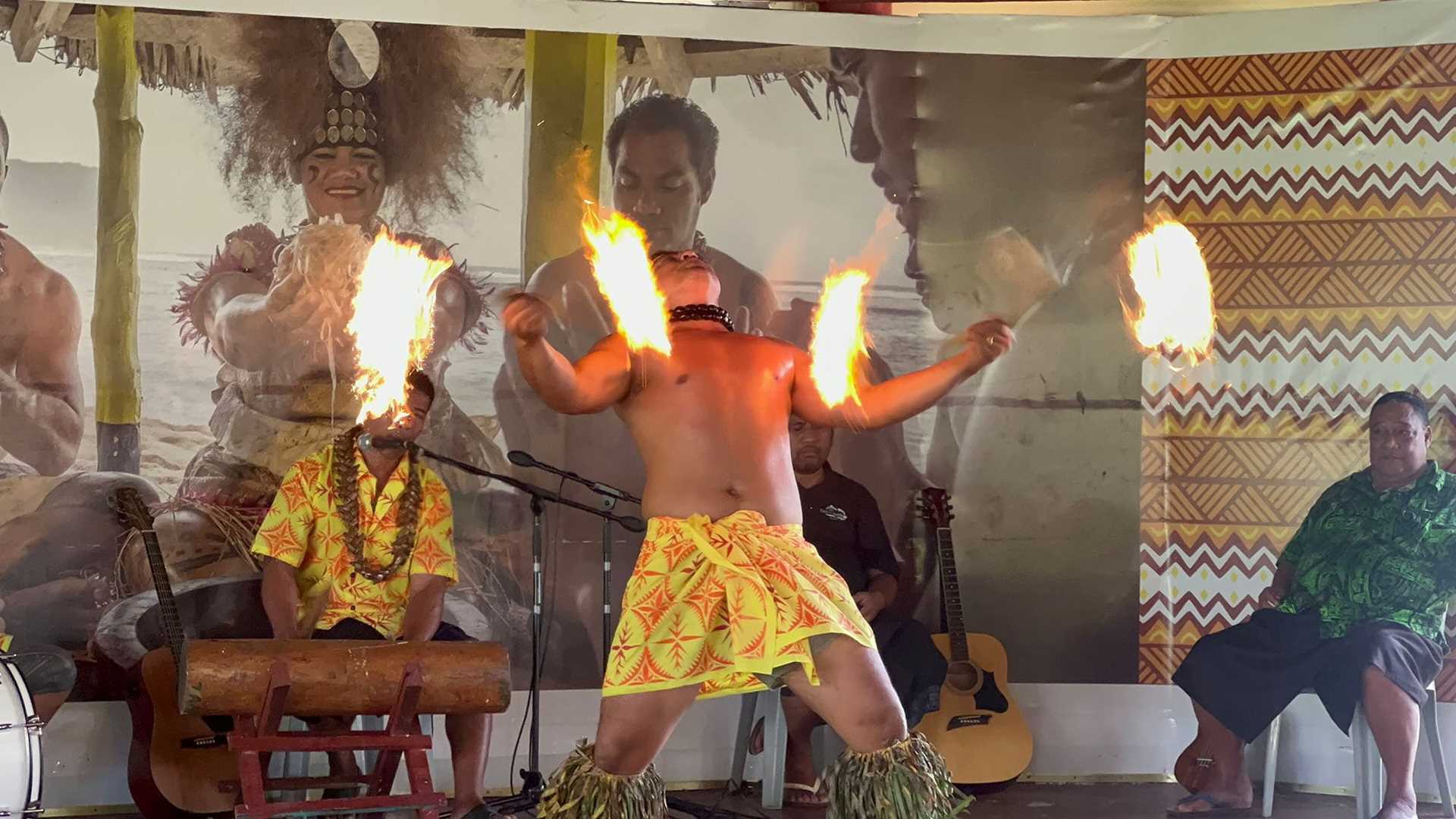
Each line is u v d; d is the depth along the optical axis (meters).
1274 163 5.64
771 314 5.75
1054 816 4.92
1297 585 5.19
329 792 4.51
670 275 3.37
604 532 4.90
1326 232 5.58
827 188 5.80
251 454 5.41
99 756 5.11
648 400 3.12
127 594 5.22
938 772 2.91
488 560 5.55
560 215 5.67
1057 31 5.80
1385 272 5.51
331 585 4.73
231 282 5.42
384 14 5.55
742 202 5.76
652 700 2.96
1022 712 5.67
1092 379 5.80
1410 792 4.68
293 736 3.84
